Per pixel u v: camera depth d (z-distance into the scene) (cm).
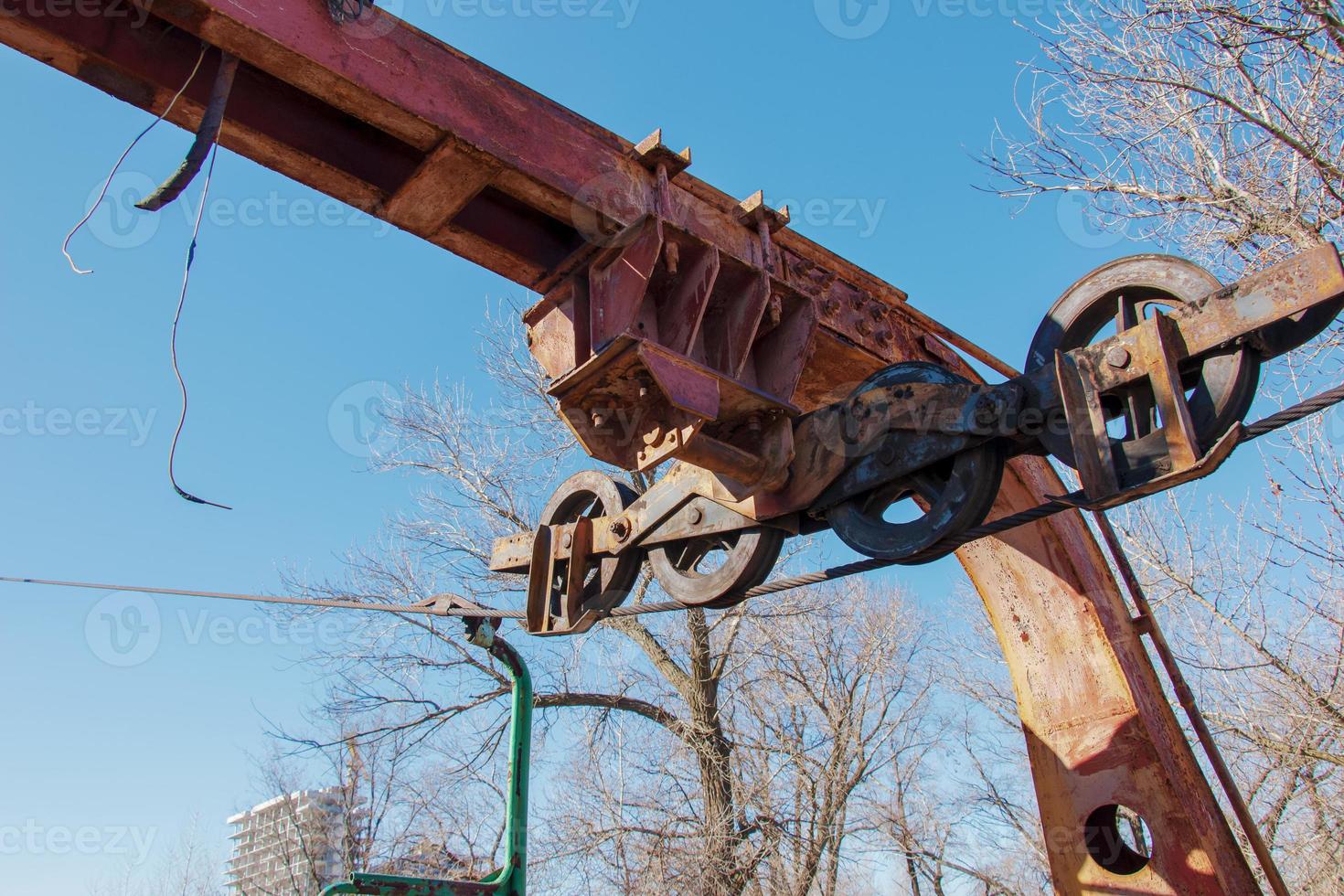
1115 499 469
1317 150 821
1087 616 705
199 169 457
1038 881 2352
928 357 775
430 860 1825
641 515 687
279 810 2422
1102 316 562
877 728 2116
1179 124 895
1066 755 686
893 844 2206
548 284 612
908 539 544
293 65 473
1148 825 639
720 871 1675
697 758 1827
